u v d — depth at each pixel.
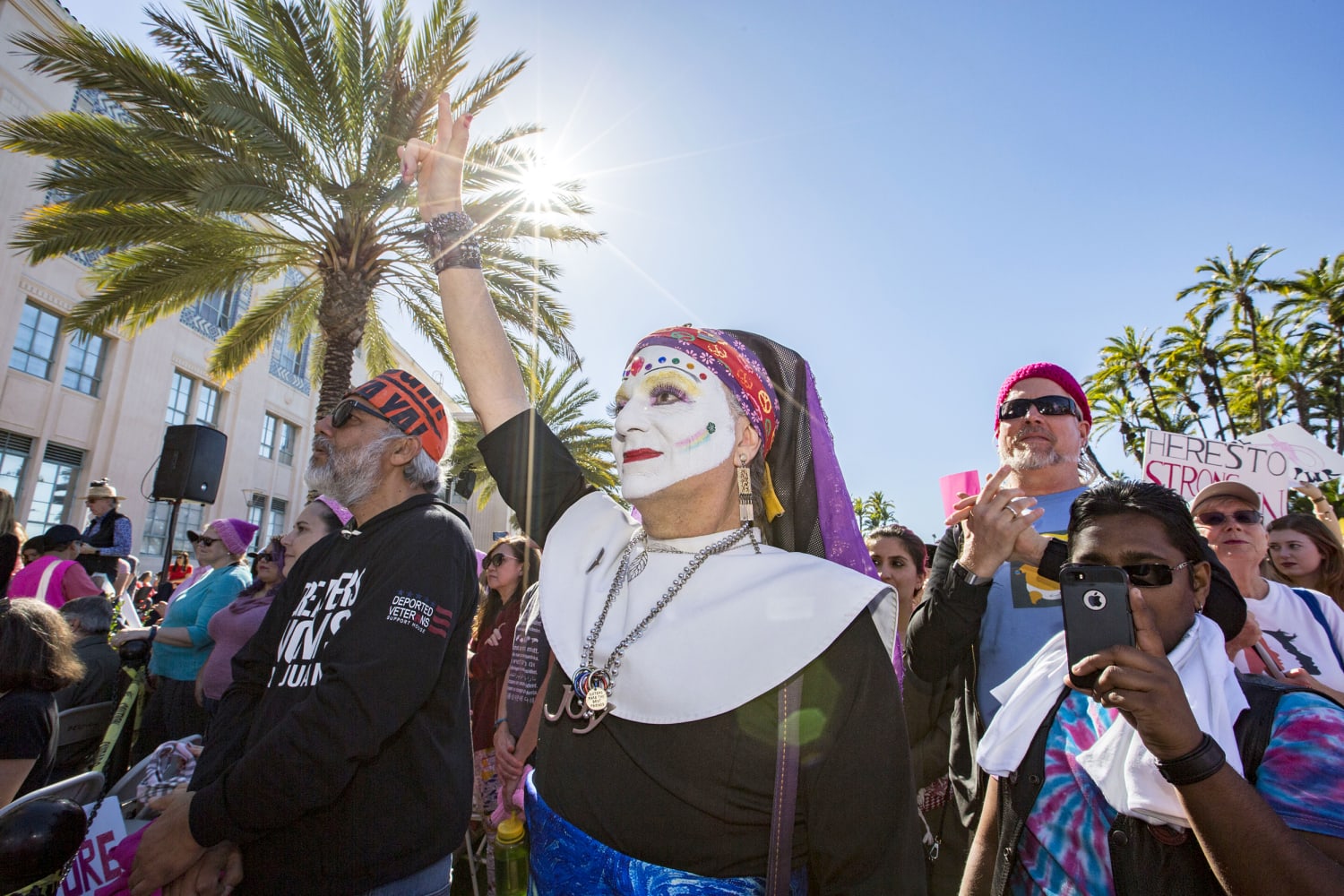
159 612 7.21
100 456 12.30
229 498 15.41
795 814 1.02
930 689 2.10
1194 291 26.75
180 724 4.02
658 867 1.02
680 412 1.23
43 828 1.30
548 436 1.66
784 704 1.02
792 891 1.03
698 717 1.02
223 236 8.27
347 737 1.35
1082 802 1.29
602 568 1.36
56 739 2.36
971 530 1.77
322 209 8.29
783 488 1.42
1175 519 1.32
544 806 1.17
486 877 3.55
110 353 12.59
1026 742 1.40
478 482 18.73
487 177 8.12
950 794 2.09
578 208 9.09
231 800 1.32
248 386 16.11
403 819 1.51
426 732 1.58
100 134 7.14
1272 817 0.97
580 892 1.06
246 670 1.76
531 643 3.17
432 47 7.64
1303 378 24.72
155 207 7.86
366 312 8.73
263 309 10.29
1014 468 2.32
